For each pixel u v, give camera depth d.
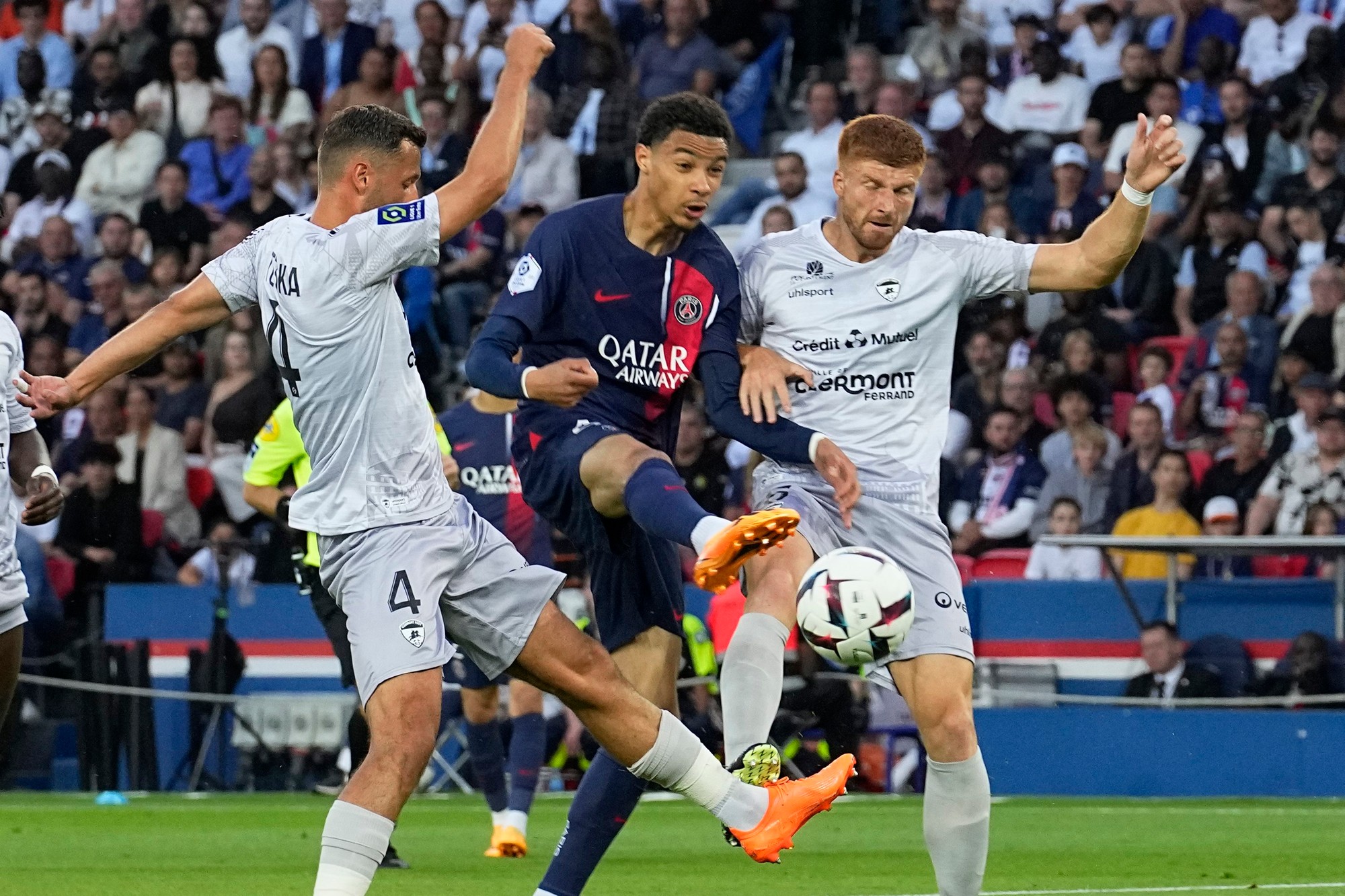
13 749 45.91
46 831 33.72
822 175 57.75
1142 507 45.84
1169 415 48.75
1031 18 58.00
